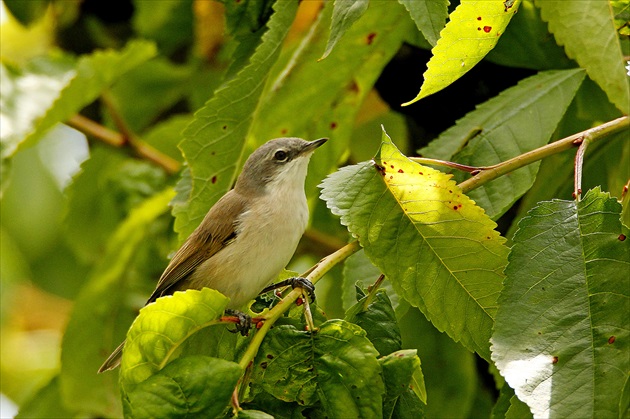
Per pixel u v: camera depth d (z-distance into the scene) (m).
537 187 10.30
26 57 18.09
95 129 14.59
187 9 15.63
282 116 11.06
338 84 10.82
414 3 7.43
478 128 9.09
